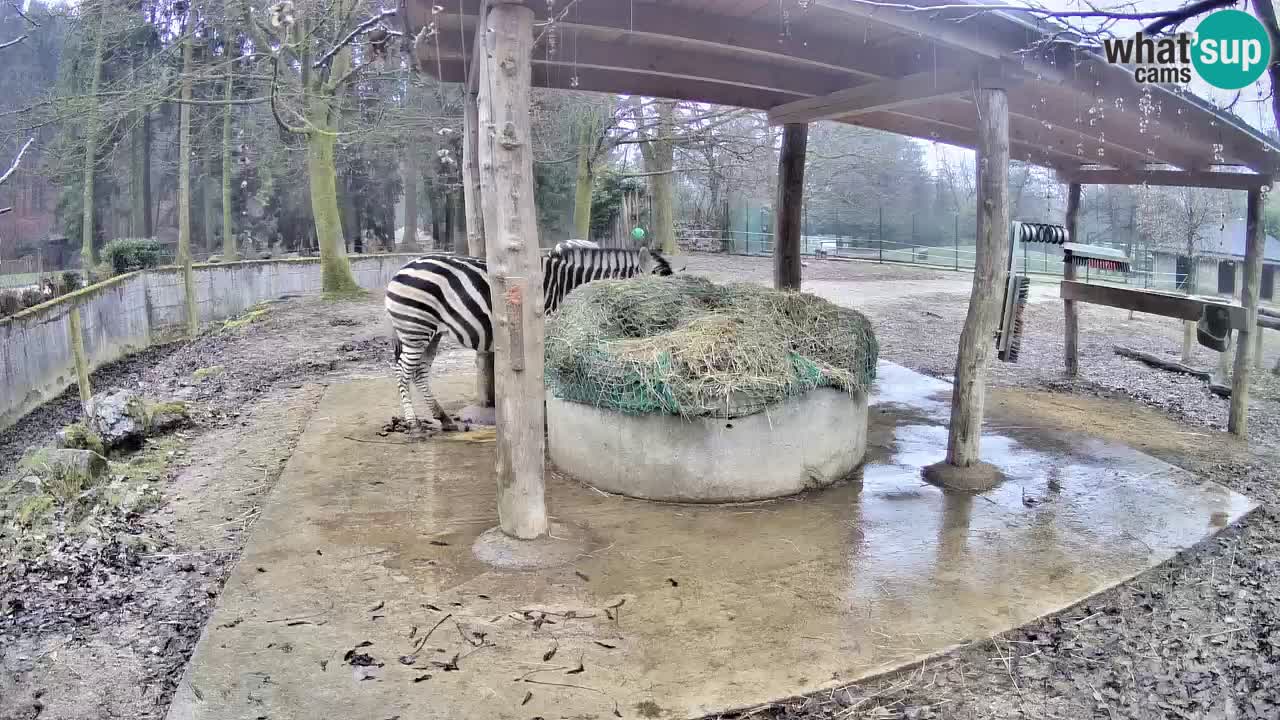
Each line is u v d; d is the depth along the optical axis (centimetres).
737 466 507
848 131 2797
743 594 387
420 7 440
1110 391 910
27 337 961
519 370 419
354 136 1440
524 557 418
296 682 309
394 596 380
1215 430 754
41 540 458
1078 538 461
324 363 996
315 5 1061
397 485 534
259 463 600
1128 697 316
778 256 846
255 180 2694
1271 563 435
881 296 1669
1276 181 748
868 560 427
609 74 672
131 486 543
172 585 409
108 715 307
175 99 1121
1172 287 1655
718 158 2094
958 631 355
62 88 1488
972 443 561
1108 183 923
